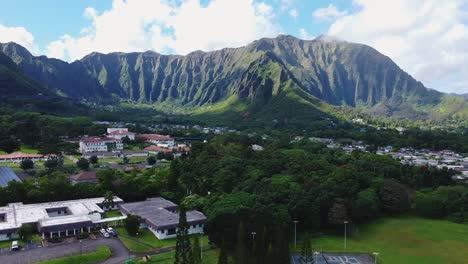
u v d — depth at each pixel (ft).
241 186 458.09
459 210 465.88
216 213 344.90
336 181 467.11
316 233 399.65
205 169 536.83
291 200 401.08
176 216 402.31
